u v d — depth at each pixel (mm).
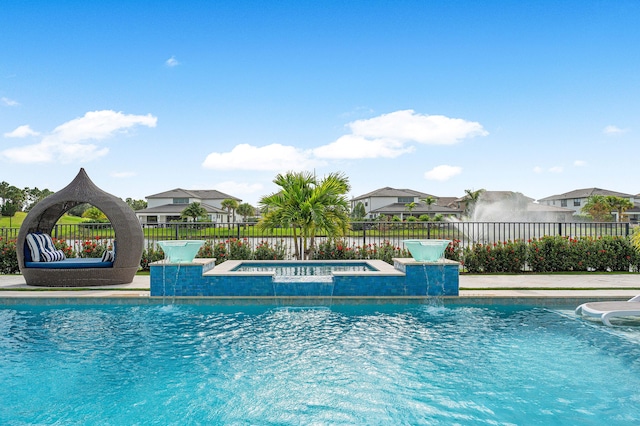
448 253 12328
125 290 8945
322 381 4434
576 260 12062
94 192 9742
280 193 13273
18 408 3822
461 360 5059
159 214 63875
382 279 8328
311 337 6016
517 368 4805
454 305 8078
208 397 4051
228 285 8289
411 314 7398
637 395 4105
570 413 3738
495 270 12094
